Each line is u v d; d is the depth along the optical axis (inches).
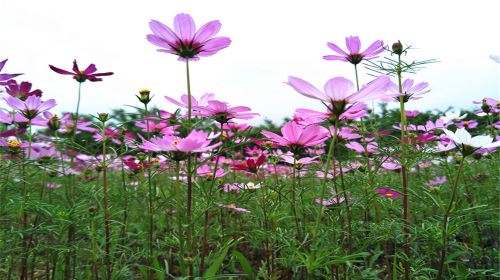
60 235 15.3
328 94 10.1
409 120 24.5
